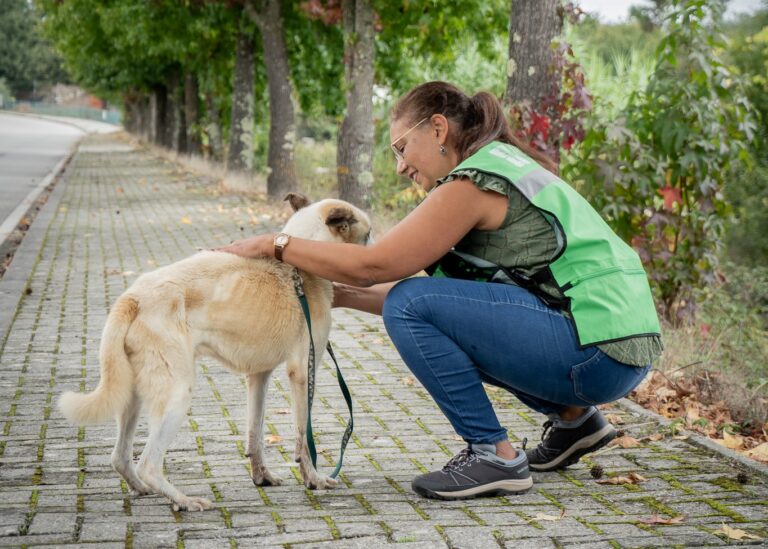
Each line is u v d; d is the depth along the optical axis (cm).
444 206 336
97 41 2989
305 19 1764
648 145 801
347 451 429
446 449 433
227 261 356
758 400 563
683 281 805
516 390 385
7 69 10100
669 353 644
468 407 352
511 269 343
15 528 303
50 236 1207
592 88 1330
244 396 523
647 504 344
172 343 333
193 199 1739
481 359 346
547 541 295
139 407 351
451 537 299
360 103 1353
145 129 4950
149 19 2050
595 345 331
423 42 1516
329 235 380
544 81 762
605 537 299
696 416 505
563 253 335
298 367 364
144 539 295
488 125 357
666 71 804
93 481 375
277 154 1697
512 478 354
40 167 2738
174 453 421
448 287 344
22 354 615
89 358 609
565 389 343
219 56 2267
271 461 412
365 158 1362
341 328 732
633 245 792
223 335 349
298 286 363
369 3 1334
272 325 356
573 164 795
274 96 1681
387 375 583
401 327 347
